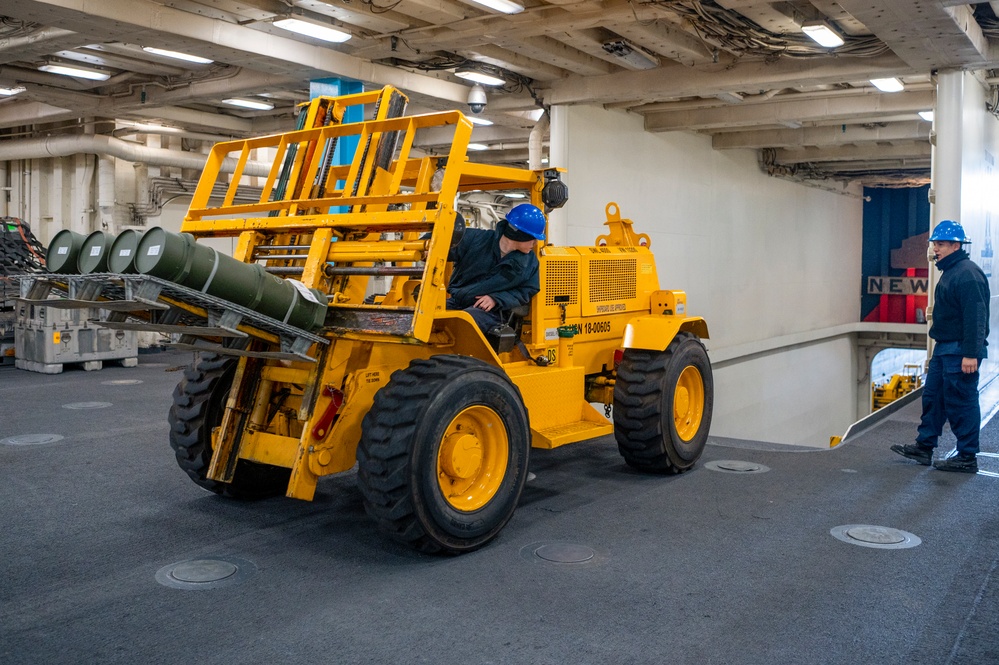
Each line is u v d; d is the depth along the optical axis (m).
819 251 18.22
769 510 4.47
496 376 3.91
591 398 5.64
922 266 20.44
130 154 12.85
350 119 8.85
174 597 3.25
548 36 8.42
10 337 10.95
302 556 3.74
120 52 9.17
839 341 19.89
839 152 14.26
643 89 9.31
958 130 7.66
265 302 3.46
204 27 7.41
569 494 4.81
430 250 3.64
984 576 3.49
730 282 14.05
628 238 5.99
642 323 5.28
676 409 5.27
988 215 8.82
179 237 3.15
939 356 5.32
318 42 8.20
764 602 3.21
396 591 3.32
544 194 4.78
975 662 2.72
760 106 10.72
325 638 2.89
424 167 4.53
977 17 7.24
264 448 3.98
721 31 7.48
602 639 2.89
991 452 5.84
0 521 4.23
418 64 9.05
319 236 4.10
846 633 2.94
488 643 2.86
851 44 7.73
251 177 15.12
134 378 9.74
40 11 6.61
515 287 4.46
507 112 10.87
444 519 3.61
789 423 16.91
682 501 4.66
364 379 3.88
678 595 3.28
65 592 3.30
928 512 4.42
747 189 14.54
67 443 6.12
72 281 3.30
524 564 3.64
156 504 4.55
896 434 6.51
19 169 14.54
